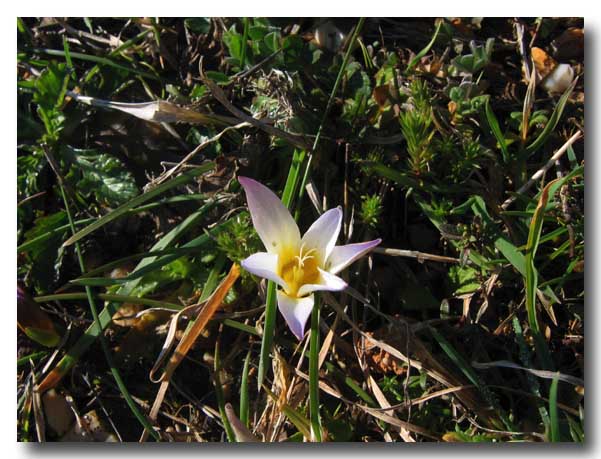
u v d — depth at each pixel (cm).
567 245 21
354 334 21
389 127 23
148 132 24
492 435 20
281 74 23
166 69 25
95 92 24
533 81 23
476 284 21
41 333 21
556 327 21
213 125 23
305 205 23
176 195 23
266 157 23
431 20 25
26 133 24
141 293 22
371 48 24
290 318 18
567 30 24
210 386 21
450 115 23
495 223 22
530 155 23
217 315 21
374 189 23
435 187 22
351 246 19
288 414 19
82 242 23
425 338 22
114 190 23
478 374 21
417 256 21
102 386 21
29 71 25
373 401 21
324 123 23
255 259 18
